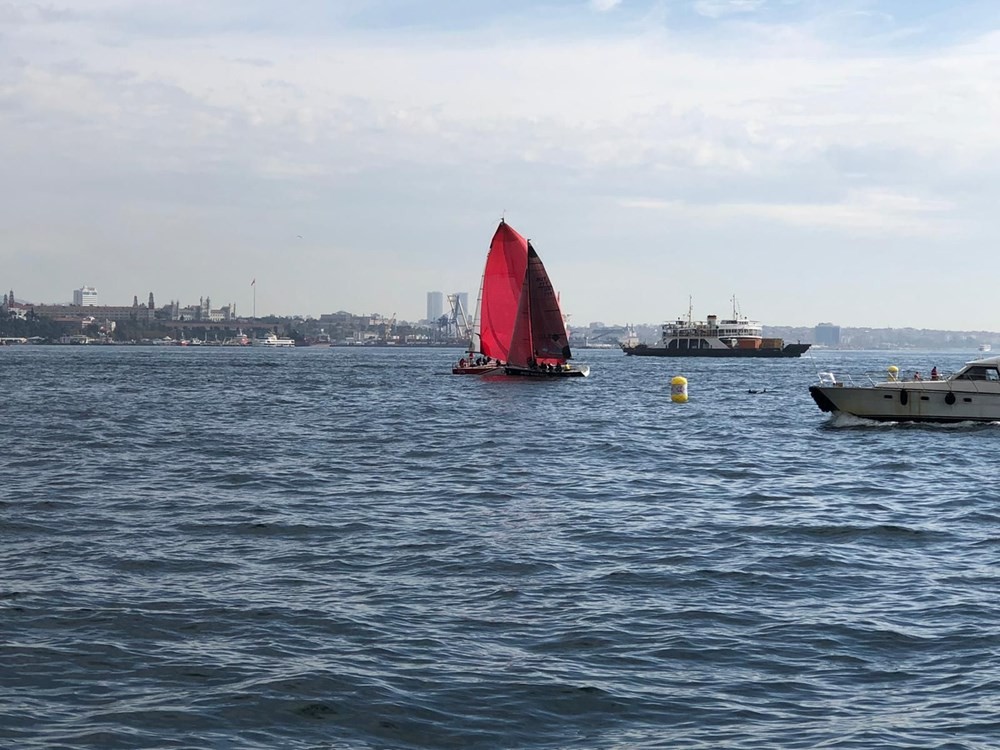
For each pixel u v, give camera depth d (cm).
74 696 1485
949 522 2862
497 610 1939
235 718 1418
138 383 11406
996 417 5422
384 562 2325
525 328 11281
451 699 1491
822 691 1532
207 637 1753
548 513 2995
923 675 1594
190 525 2748
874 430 5512
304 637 1759
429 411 7231
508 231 11244
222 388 10400
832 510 3067
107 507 3017
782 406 8112
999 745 1335
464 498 3275
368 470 3953
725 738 1366
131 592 2034
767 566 2308
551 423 6278
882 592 2080
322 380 12456
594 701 1489
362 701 1473
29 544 2480
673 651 1706
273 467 4009
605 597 2036
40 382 11369
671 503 3200
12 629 1777
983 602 1992
